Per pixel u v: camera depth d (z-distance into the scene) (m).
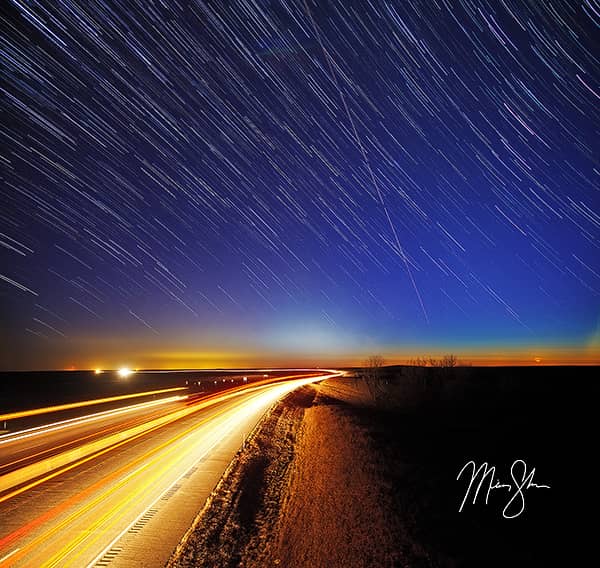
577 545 11.46
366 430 27.66
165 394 55.16
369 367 49.41
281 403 43.31
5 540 9.65
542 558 10.73
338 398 52.56
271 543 10.42
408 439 24.86
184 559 8.98
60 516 11.06
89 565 8.56
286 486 15.59
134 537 9.88
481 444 23.41
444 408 38.81
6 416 32.38
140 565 8.62
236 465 17.14
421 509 13.70
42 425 27.39
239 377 104.12
